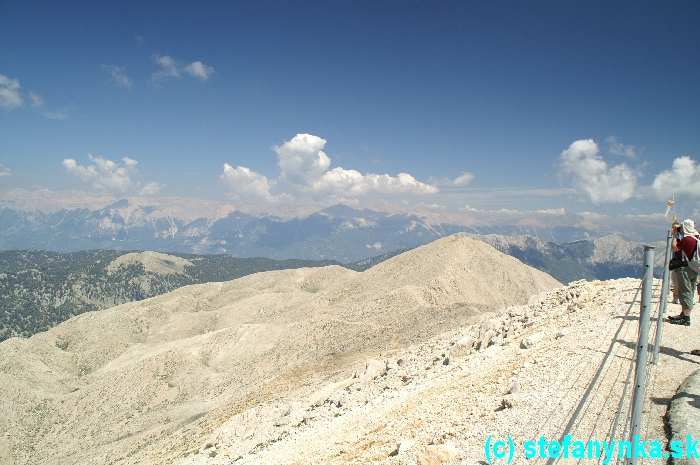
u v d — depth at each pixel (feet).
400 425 66.13
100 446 384.27
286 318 595.88
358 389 122.62
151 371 493.77
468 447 44.75
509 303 529.04
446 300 485.97
